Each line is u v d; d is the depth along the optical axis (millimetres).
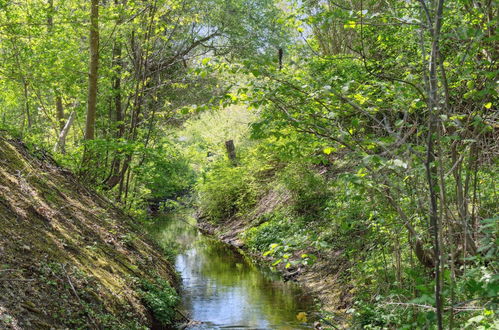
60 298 6047
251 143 23812
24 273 5922
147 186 16828
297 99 5461
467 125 4477
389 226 6344
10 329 4793
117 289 7676
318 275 12297
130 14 13070
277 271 14141
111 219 11359
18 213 7199
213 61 5418
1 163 8391
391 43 8203
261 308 10383
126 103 15492
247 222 20719
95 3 12023
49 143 14125
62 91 13711
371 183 4637
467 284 3486
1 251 5988
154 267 10820
